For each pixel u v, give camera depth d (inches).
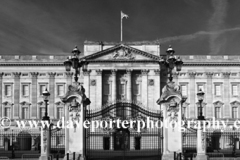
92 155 1875.0
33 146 2728.8
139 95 3543.3
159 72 3531.0
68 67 1546.5
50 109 3602.4
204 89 3634.4
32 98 3614.7
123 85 3563.0
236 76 3644.2
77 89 1483.8
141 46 3575.3
